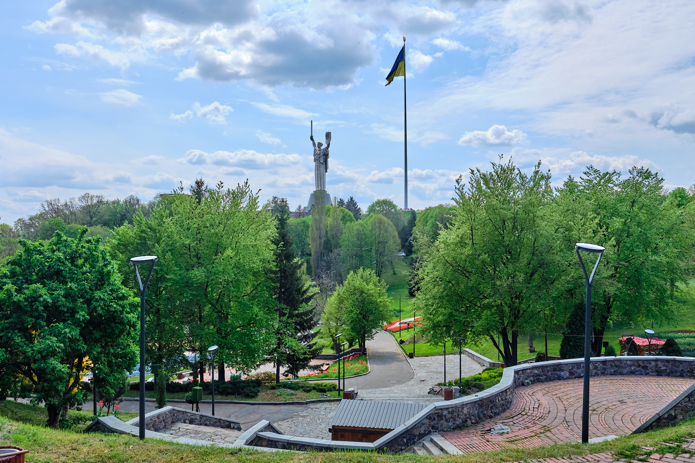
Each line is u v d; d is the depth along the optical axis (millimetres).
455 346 30234
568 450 10148
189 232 32500
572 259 27078
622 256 30953
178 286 29922
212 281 30047
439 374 40969
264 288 34500
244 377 43250
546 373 18938
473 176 28641
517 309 26734
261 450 11852
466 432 13945
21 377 19734
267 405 27172
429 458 10648
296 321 39406
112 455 11359
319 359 55719
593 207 33156
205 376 45156
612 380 18797
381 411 17516
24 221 91875
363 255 94688
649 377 19219
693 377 19047
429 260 31219
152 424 16062
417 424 13961
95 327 19906
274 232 36625
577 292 27547
